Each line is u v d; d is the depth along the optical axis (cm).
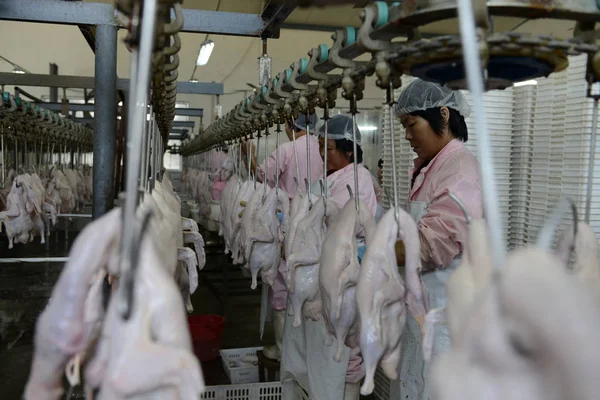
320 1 134
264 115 285
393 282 153
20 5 239
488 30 110
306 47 1059
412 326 243
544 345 77
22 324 490
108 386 101
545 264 81
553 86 272
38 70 1171
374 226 179
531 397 79
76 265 108
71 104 711
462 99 239
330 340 193
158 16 122
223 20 269
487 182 87
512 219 306
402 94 237
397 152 351
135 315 104
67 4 243
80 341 107
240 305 604
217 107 566
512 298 81
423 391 235
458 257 216
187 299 235
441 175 226
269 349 358
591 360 73
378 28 127
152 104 189
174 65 179
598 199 249
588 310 77
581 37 124
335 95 199
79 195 734
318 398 258
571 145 257
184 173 1020
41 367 108
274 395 317
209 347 391
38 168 539
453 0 109
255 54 1166
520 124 297
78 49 1184
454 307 124
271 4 254
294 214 224
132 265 99
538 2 108
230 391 310
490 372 83
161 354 102
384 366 160
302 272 207
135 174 97
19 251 743
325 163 209
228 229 373
